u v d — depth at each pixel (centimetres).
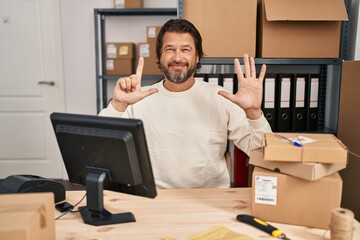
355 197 154
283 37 188
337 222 82
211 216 102
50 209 79
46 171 324
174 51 143
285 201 98
